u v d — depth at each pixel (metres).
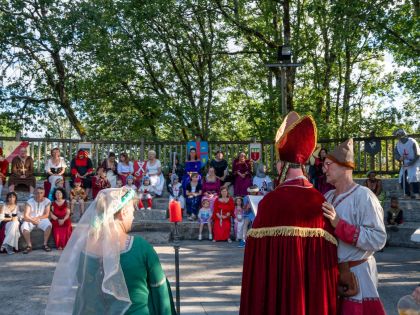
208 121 23.44
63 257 2.90
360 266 3.21
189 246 11.92
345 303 3.21
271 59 20.70
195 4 20.69
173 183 14.43
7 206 11.35
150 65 22.19
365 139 16.69
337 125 24.36
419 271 8.93
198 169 15.30
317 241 3.01
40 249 11.68
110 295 2.75
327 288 2.99
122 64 19.89
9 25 19.39
